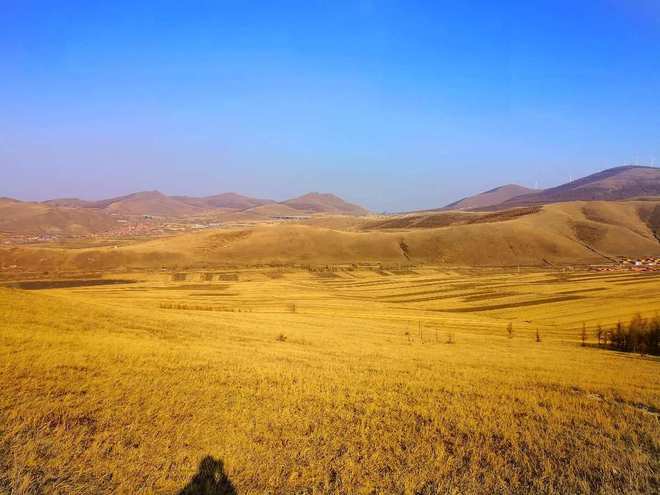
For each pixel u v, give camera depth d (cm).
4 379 1830
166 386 2005
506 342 5559
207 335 3875
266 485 1263
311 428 1683
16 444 1339
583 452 1572
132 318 4203
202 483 1237
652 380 3084
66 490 1151
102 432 1487
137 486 1198
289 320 6328
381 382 2433
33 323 3105
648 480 1395
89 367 2152
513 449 1579
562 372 3206
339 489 1265
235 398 1945
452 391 2331
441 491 1287
